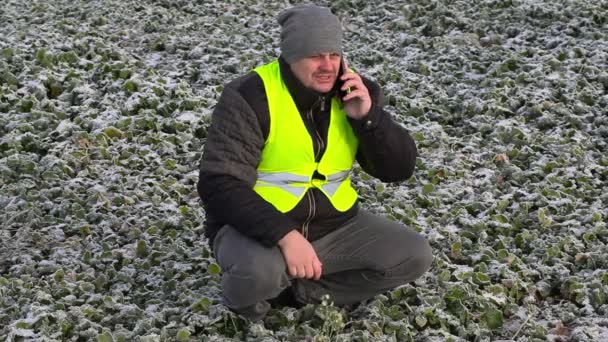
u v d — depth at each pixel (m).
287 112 3.64
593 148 6.13
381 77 7.46
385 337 3.90
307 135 3.68
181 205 5.44
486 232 5.00
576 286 4.39
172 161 5.89
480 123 6.54
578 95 6.84
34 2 10.05
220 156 3.59
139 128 6.38
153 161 5.89
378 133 3.70
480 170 5.82
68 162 5.86
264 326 3.95
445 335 3.96
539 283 4.48
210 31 8.85
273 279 3.62
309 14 3.56
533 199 5.34
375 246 3.88
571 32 8.31
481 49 8.08
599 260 4.64
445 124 6.72
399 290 4.25
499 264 4.57
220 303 4.09
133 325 4.07
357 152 3.90
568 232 4.96
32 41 8.01
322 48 3.52
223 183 3.57
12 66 7.37
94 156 5.96
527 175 5.69
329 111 3.74
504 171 5.79
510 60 7.58
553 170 5.72
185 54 8.08
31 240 4.94
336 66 3.62
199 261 4.59
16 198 5.41
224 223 3.75
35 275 4.58
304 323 3.96
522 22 8.70
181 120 6.48
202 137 6.43
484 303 4.20
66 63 7.48
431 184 5.52
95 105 6.79
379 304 4.11
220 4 9.83
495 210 5.21
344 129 3.79
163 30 8.86
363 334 3.85
